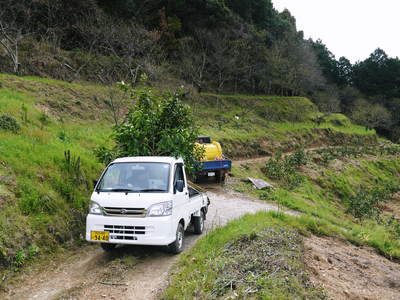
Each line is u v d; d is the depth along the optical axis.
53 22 35.94
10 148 9.61
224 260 5.88
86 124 19.86
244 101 50.19
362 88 90.81
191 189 8.76
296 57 66.62
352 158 40.12
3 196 7.21
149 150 9.88
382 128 75.56
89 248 7.78
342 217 20.09
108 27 36.81
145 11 47.81
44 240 7.16
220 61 49.41
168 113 10.20
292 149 38.38
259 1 69.44
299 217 10.51
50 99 20.53
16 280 5.90
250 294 4.72
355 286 6.17
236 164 24.83
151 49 38.59
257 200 15.57
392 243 10.85
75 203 8.90
